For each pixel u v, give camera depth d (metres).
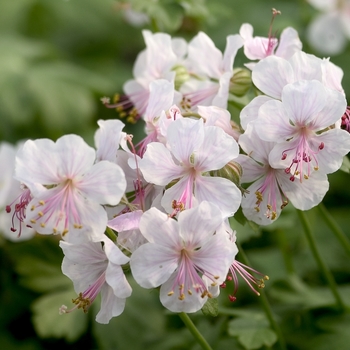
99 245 0.47
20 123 0.70
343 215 0.64
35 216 0.47
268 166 0.49
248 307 0.58
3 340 0.60
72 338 0.58
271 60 0.48
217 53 0.52
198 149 0.47
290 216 0.57
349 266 0.61
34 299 0.61
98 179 0.47
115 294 0.46
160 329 0.59
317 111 0.48
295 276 0.59
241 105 0.52
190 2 0.59
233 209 0.47
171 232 0.47
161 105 0.49
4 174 0.59
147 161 0.47
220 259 0.47
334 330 0.56
